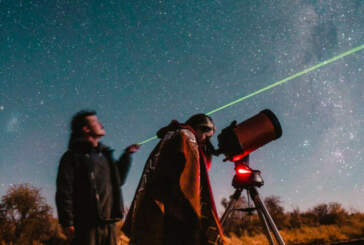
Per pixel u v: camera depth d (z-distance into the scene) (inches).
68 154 108.6
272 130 150.4
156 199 117.3
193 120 144.3
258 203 145.5
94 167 109.2
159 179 121.2
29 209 311.6
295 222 485.1
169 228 115.3
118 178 117.0
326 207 532.4
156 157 129.4
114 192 114.5
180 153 121.1
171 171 121.5
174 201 117.3
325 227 456.8
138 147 126.0
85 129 113.9
